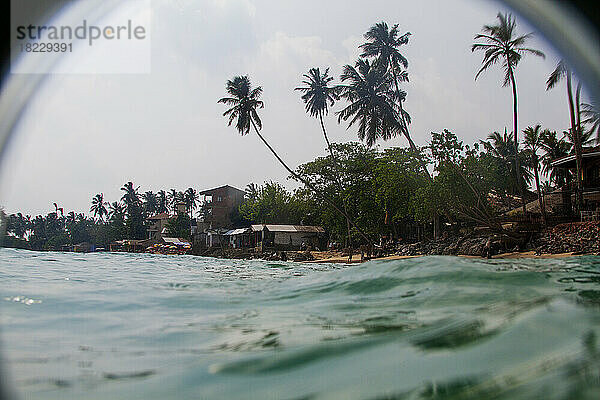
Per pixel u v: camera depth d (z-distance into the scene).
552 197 36.88
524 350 2.35
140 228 78.62
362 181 37.28
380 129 33.44
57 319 4.36
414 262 7.16
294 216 56.56
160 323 4.16
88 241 82.31
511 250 21.50
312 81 34.00
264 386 2.27
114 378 2.53
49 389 2.37
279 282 7.32
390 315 4.01
